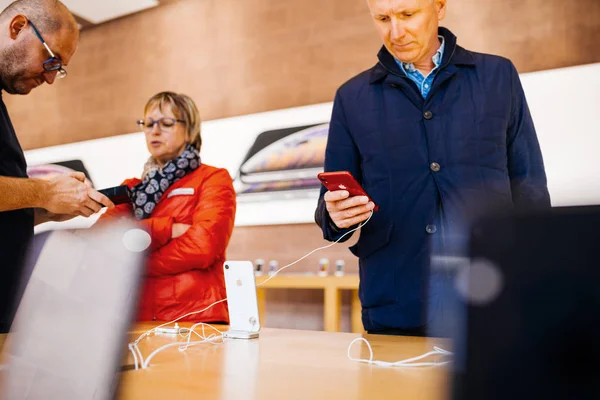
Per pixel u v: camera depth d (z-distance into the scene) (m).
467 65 1.32
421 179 1.28
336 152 1.43
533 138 1.36
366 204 1.10
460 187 1.25
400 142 1.31
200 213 1.79
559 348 0.25
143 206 1.89
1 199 1.23
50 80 1.59
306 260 3.58
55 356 0.38
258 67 3.99
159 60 4.41
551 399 0.25
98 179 4.38
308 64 3.80
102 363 0.39
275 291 3.74
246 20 4.09
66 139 4.68
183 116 2.10
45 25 1.46
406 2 1.21
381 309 1.27
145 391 0.51
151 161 2.17
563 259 0.24
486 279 0.26
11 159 1.45
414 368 0.65
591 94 2.88
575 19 3.07
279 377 0.59
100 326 0.39
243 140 3.85
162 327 1.19
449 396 0.27
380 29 1.30
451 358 0.28
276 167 3.69
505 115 1.30
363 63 3.61
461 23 3.35
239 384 0.55
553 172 2.91
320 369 0.65
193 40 4.29
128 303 0.40
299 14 3.88
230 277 1.08
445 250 1.22
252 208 3.74
